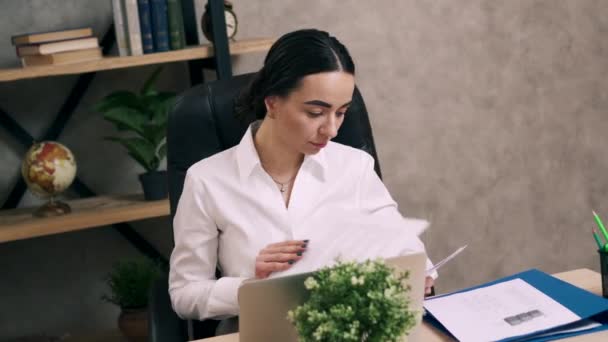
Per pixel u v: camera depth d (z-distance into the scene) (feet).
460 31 10.66
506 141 11.14
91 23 9.21
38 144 8.38
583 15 11.31
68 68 7.92
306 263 5.39
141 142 8.55
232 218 6.05
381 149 10.52
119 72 9.38
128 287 8.77
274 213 6.08
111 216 8.27
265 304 4.09
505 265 11.41
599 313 4.81
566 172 11.55
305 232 6.09
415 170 10.73
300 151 5.62
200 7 9.50
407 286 3.99
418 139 10.67
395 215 6.44
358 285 3.72
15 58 9.00
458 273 11.18
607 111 11.64
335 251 5.46
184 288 5.91
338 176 6.30
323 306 3.76
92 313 9.76
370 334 3.69
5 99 9.05
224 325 5.86
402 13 10.34
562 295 5.03
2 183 9.15
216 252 6.21
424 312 4.99
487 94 10.93
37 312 9.59
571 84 11.38
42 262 9.52
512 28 10.93
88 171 9.43
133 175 9.60
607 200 11.84
